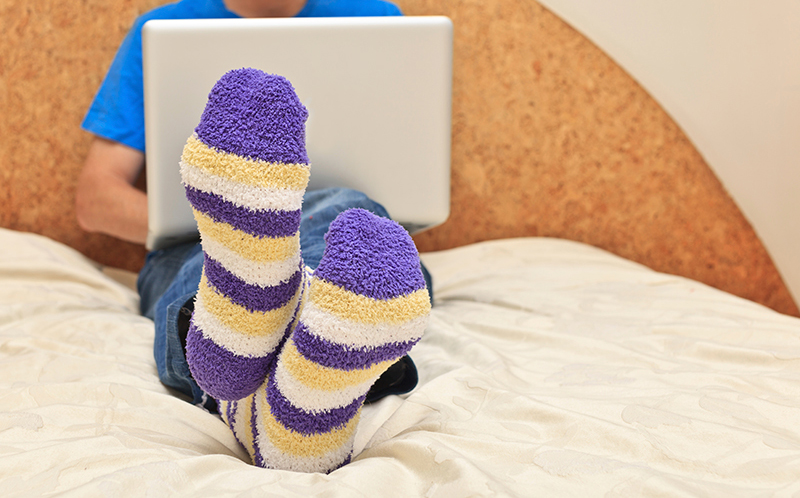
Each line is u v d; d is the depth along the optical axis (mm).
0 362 1429
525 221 2389
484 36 2271
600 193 2381
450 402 1291
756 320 1569
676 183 2373
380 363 1180
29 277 1789
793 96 2189
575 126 2340
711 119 2277
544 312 1672
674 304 1688
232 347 1195
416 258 1185
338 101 1571
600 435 1205
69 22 2123
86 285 1811
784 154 2252
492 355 1432
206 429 1303
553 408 1247
